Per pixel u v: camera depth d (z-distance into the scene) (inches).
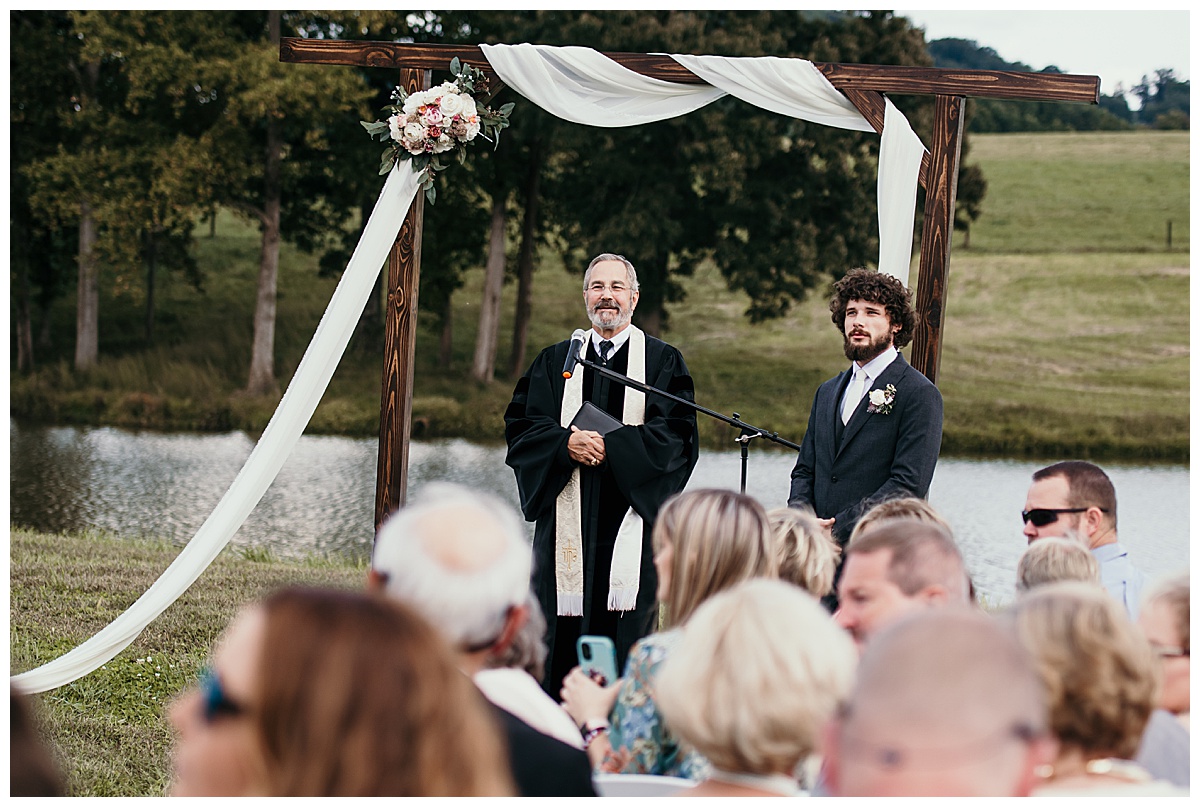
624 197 930.7
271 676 54.2
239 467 713.0
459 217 975.0
